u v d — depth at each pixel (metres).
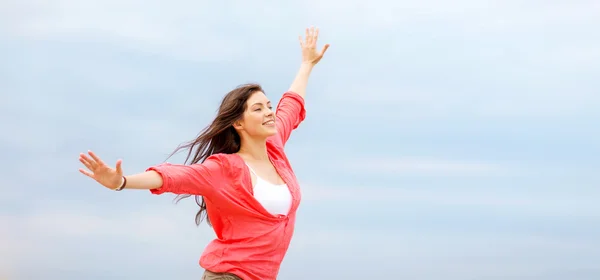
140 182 4.11
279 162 4.89
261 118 4.73
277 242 4.59
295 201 4.75
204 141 4.85
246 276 4.48
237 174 4.52
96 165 3.90
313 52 5.97
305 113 5.74
